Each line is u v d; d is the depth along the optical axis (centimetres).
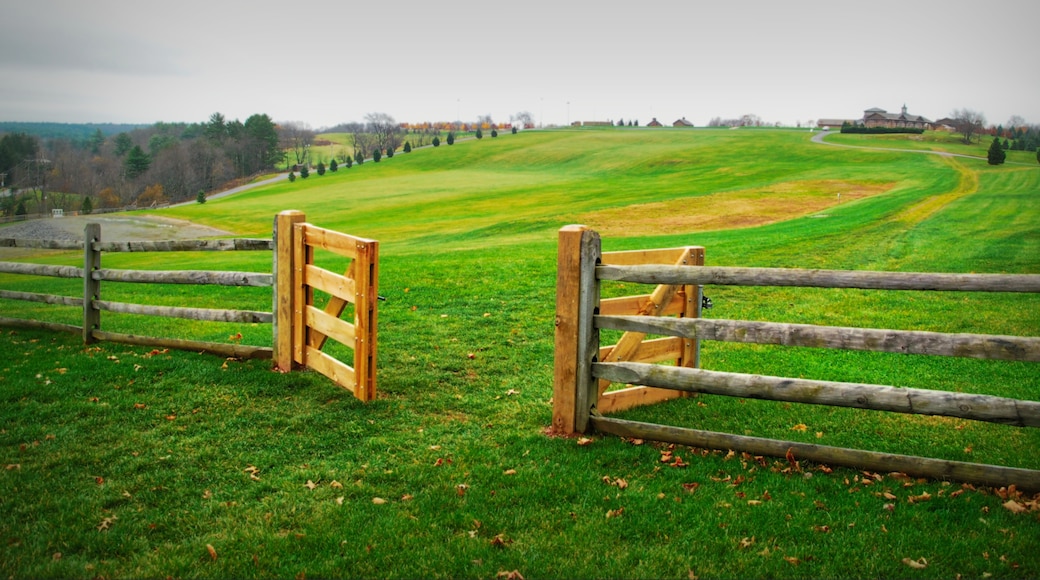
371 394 663
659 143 13488
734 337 500
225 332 993
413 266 1599
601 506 447
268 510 446
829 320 1095
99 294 904
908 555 380
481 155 13750
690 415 644
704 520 426
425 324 1017
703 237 2420
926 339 439
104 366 757
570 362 573
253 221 7200
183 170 15525
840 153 9694
